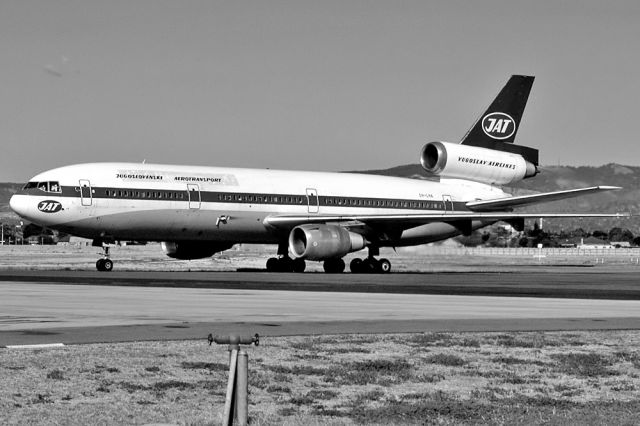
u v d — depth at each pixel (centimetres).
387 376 2600
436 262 14162
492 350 3073
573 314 4309
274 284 6475
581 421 2102
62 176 8094
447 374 2658
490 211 10406
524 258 16175
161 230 8519
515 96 10594
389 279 7619
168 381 2409
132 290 5575
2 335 3144
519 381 2597
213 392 2311
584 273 9831
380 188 9819
